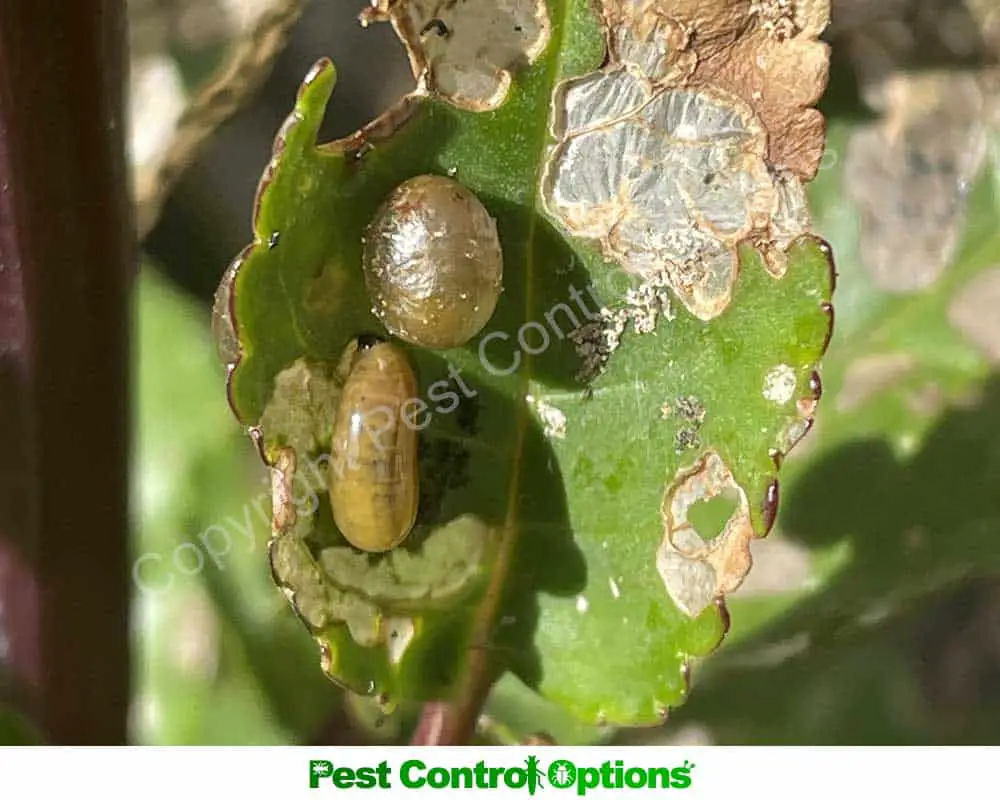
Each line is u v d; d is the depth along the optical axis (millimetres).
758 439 75
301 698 100
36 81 71
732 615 96
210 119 95
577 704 79
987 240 100
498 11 76
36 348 74
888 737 103
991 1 100
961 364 98
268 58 95
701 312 76
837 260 101
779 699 100
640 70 77
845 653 102
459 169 77
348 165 75
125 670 78
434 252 75
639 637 78
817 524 96
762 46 76
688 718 99
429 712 83
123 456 76
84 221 73
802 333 75
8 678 83
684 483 77
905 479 96
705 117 76
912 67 102
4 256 75
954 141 101
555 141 77
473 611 79
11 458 81
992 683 106
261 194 73
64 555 76
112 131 73
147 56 105
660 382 77
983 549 95
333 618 77
